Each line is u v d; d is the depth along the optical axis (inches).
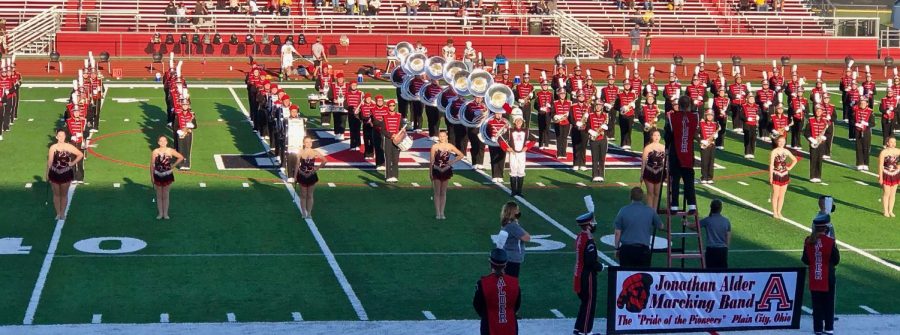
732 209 1182.3
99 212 1103.6
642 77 2343.8
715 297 735.7
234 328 746.2
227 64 2305.6
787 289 748.0
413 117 1619.1
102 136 1525.6
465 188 1257.4
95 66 1705.2
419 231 1057.5
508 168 1370.6
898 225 1131.3
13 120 1610.5
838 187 1306.6
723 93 1528.1
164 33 2402.8
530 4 2667.3
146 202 1152.8
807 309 836.0
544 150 1496.1
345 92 1510.8
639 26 2620.6
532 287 878.4
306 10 2581.2
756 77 2399.1
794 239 1058.1
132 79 2171.5
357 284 880.3
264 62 2336.4
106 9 2541.8
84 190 1201.4
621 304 721.0
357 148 1471.5
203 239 1010.1
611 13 2699.3
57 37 2375.7
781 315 750.5
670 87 1665.8
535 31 2546.8
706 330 736.3
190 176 1290.6
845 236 1077.1
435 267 935.0
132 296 836.0
